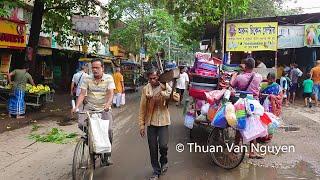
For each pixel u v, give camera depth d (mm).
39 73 24234
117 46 39656
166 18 38531
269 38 16797
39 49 22250
